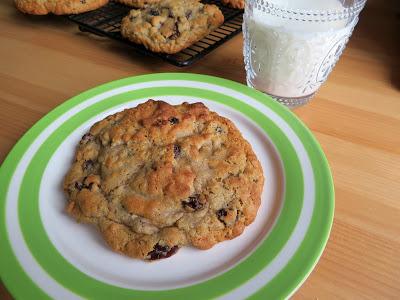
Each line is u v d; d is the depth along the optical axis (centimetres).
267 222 17
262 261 15
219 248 16
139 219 16
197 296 14
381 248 16
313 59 22
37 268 14
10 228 16
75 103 22
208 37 31
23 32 32
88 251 16
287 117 21
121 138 18
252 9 22
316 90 24
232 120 22
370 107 24
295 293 15
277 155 19
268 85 24
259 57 23
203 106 20
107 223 16
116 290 14
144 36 28
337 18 21
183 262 16
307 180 18
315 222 16
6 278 14
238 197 17
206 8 30
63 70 28
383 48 30
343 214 18
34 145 20
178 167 17
